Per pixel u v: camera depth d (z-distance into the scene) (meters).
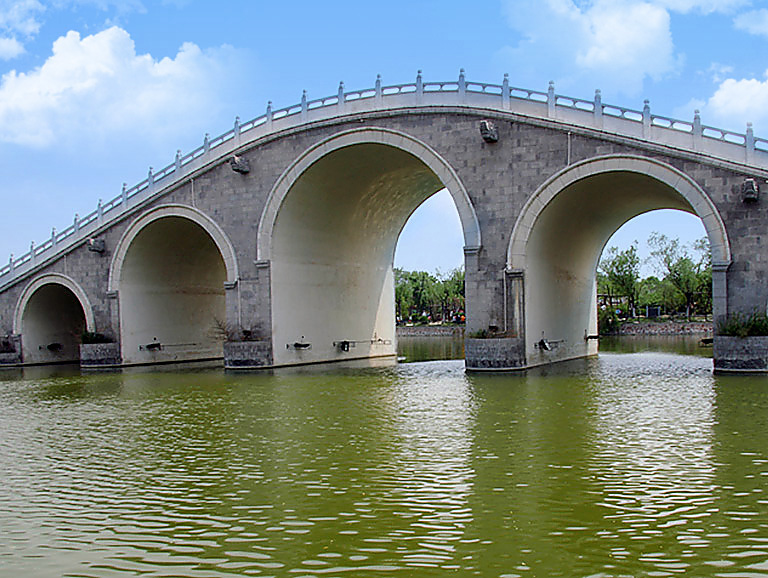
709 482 11.59
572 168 27.19
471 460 13.43
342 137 31.31
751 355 24.36
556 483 11.77
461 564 8.62
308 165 32.03
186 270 41.53
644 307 92.81
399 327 83.44
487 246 28.55
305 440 15.77
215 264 43.50
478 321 28.66
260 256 33.19
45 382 31.19
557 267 32.97
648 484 11.57
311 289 35.66
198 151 35.41
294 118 32.78
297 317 34.59
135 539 9.81
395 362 36.56
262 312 33.09
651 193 31.80
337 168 33.06
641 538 9.28
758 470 12.21
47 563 9.03
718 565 8.41
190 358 41.88
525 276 28.14
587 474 12.23
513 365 28.00
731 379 23.55
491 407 19.41
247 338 33.31
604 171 26.67
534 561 8.66
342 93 31.66
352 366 34.09
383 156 32.72
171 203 35.69
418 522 10.12
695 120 25.45
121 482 12.77
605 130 26.69
